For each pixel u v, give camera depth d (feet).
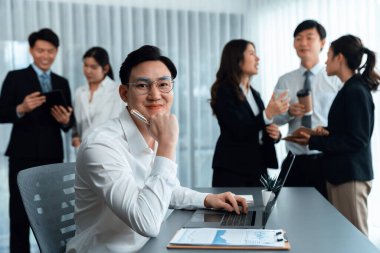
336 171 9.12
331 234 4.83
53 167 5.93
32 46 11.66
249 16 15.74
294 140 9.50
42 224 5.39
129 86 5.42
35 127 11.40
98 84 12.47
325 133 9.20
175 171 5.02
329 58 9.57
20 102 11.48
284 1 14.49
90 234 5.20
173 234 5.00
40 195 5.56
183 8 15.38
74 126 12.31
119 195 4.76
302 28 10.62
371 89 9.30
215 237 4.66
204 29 15.64
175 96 15.40
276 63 14.94
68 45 14.01
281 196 6.91
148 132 5.60
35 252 12.79
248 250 4.30
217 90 10.12
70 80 14.10
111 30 14.62
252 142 9.89
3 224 13.35
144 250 4.42
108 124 5.51
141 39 14.89
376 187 11.76
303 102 9.87
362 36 11.85
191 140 15.65
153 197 4.76
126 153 5.31
